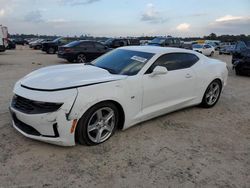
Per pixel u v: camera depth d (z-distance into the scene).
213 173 3.01
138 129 4.15
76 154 3.26
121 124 3.86
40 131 3.19
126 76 3.80
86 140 3.39
